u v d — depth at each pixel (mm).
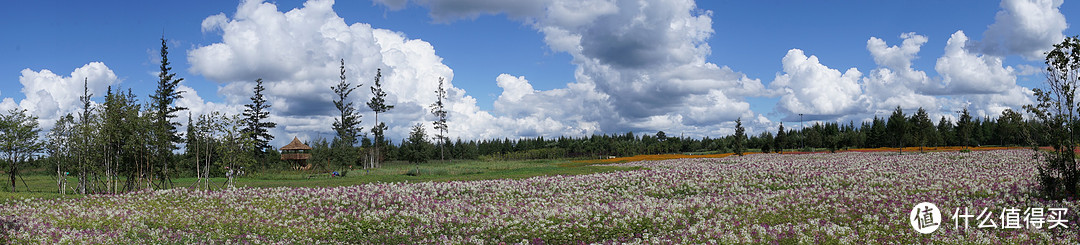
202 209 22750
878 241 14531
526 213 20156
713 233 15594
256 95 84312
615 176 33219
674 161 59781
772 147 94125
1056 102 19781
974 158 41781
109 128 30531
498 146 137000
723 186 28297
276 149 85375
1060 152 20016
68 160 30922
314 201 24250
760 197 22719
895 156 50438
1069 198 18453
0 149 30578
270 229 18781
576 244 16094
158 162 32594
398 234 18047
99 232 17625
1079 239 14281
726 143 119812
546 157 100562
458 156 117688
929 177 28000
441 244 16438
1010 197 19422
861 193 22500
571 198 25266
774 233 15227
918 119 65000
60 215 20781
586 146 108938
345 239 17797
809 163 39656
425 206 22406
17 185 36531
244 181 39344
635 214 19031
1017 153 44656
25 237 16188
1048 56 20047
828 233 15188
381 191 26750
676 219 18484
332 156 71625
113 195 27016
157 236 17328
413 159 94375
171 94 67125
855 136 98500
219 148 31984
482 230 17938
